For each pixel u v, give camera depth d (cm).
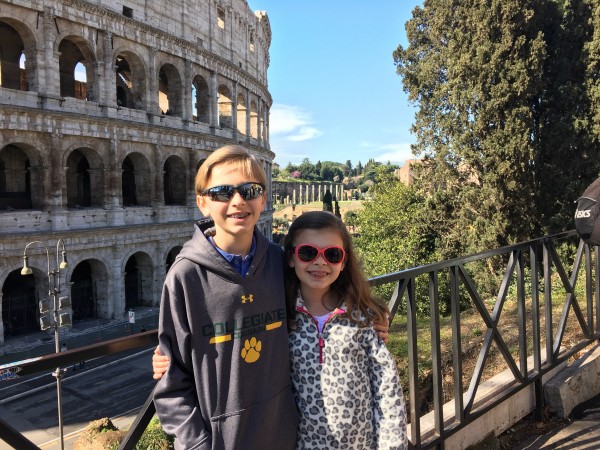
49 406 3300
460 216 4384
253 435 366
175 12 5653
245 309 371
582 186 3856
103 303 4941
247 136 7294
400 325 2345
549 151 4022
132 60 5244
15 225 4106
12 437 357
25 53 4275
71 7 4453
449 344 1778
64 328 4559
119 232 4903
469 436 747
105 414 3173
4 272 4056
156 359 383
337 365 411
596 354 1004
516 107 3766
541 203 4072
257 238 402
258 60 8000
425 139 4644
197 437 348
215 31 6394
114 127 4828
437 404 662
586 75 3847
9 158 4759
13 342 4219
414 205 5594
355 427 407
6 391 3553
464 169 4419
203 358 362
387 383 420
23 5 4103
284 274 441
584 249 1057
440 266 656
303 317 427
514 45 3766
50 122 4278
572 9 4012
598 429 803
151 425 1625
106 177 4841
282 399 392
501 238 3981
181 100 5772
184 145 5709
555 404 873
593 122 3791
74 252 4531
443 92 4253
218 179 383
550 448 754
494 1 3722
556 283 2423
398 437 406
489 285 3838
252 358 371
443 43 4522
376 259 4978
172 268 374
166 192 6412
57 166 4372
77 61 5562
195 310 361
